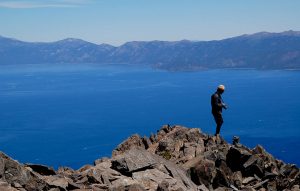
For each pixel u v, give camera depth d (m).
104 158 28.59
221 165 27.72
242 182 27.38
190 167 26.55
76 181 22.47
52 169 23.84
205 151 30.62
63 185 20.94
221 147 30.81
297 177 28.89
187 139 33.69
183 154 30.39
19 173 20.52
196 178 26.08
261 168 28.41
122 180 22.61
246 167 28.11
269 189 27.08
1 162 20.25
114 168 24.31
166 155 30.66
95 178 22.33
